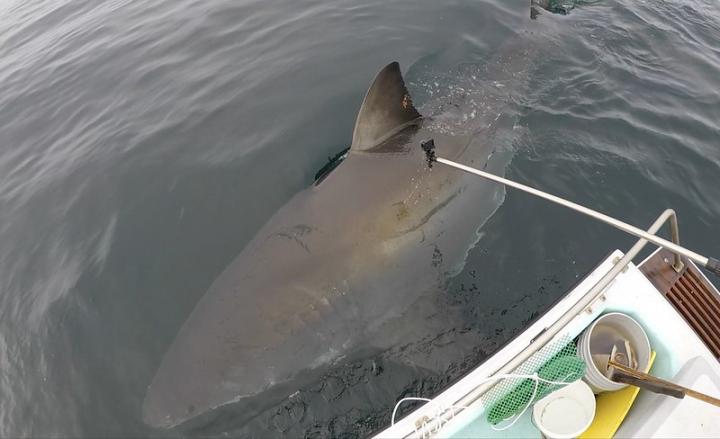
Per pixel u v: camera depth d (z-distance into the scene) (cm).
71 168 417
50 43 659
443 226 305
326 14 545
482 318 282
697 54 497
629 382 191
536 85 428
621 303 212
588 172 359
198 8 620
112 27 645
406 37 496
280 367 260
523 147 371
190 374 249
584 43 487
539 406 196
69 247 349
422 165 310
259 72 472
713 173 371
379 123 309
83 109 494
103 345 289
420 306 285
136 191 377
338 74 456
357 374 267
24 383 280
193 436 246
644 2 570
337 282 276
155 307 302
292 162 376
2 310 319
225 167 380
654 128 401
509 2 546
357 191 294
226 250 326
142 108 465
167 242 336
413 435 181
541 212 330
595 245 315
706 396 178
